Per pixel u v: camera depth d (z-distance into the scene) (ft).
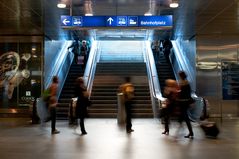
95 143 27.25
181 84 31.04
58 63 55.93
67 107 49.65
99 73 60.34
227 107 50.34
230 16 39.65
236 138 30.07
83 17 37.24
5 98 50.52
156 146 25.99
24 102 50.31
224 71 50.75
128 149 24.72
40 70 50.52
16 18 40.50
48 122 43.39
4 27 45.83
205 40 51.13
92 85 55.36
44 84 50.24
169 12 38.29
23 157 21.90
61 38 60.29
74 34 57.16
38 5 34.73
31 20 41.70
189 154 22.94
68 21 37.17
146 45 70.79
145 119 45.65
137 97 51.39
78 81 33.01
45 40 51.13
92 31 56.13
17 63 50.78
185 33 52.19
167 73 60.18
